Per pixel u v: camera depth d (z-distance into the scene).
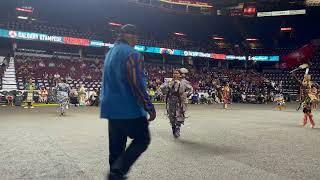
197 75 41.16
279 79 44.59
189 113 17.67
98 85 30.98
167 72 39.59
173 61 48.88
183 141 7.85
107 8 45.44
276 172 4.93
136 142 3.71
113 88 3.68
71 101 23.44
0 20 36.69
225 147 7.05
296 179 4.57
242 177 4.64
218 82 37.69
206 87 36.22
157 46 45.62
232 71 46.41
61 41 35.19
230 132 9.66
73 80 30.28
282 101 22.94
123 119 3.63
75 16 45.25
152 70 39.09
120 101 3.62
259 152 6.51
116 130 3.79
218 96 31.30
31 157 5.81
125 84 3.65
